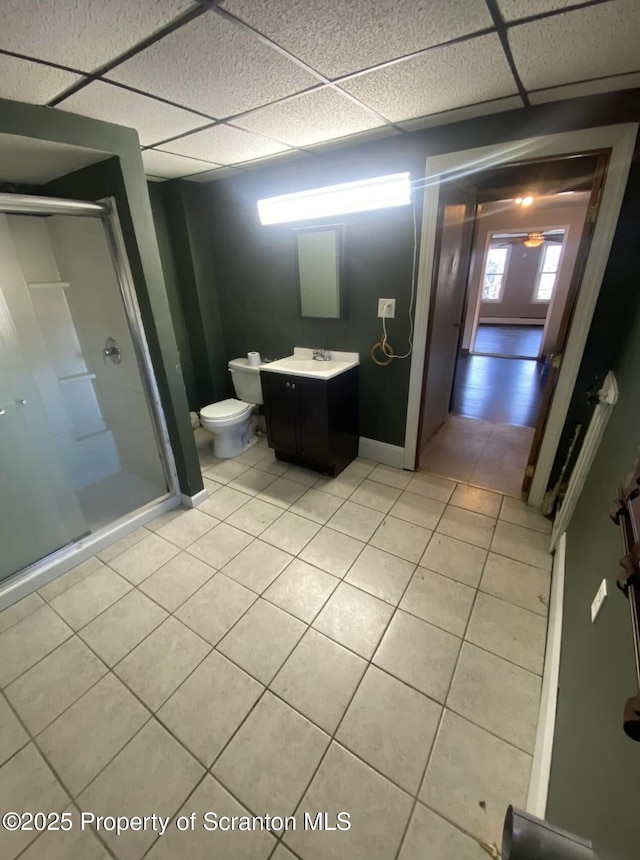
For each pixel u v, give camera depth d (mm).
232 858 1056
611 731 753
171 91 1430
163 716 1384
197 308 3383
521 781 1189
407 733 1318
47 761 1269
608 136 1658
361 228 2494
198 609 1803
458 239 2787
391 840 1078
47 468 1938
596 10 997
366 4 955
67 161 1876
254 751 1280
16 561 1880
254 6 949
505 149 1884
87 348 2674
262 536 2279
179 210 3061
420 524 2344
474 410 4125
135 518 2346
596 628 1067
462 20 1039
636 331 1510
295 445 2912
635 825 524
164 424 2402
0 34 1011
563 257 5668
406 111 1735
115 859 1060
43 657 1598
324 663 1550
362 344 2805
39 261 2494
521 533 2240
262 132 1934
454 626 1690
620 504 907
